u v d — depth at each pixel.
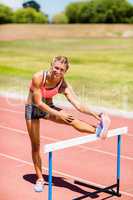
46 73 7.81
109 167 10.25
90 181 9.28
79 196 8.34
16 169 10.05
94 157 11.07
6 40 30.05
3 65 28.48
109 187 8.46
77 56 27.53
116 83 22.67
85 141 7.36
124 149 11.84
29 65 27.94
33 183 9.06
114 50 26.59
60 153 11.35
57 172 9.83
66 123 7.83
